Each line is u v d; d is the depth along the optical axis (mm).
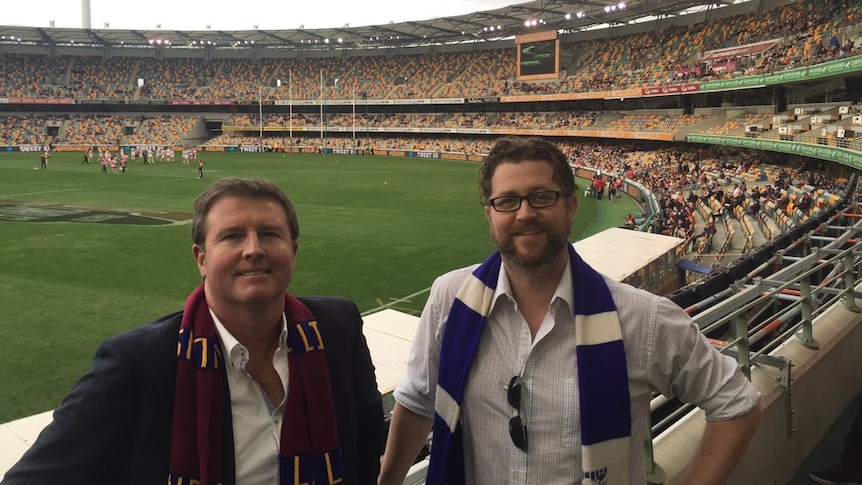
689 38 62062
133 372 2080
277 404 2344
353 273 19438
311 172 54594
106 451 2037
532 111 76250
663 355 2271
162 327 2211
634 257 13562
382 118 86500
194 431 2109
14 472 1967
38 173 49656
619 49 69688
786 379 4418
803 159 38125
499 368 2350
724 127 46656
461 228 27547
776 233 19391
